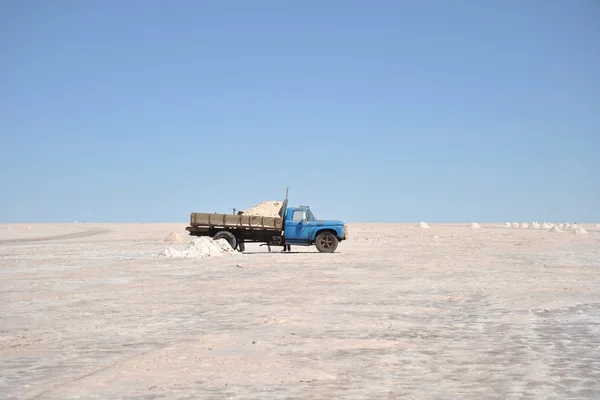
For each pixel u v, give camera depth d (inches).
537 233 2632.9
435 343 406.0
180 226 4584.2
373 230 3159.5
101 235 2763.3
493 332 445.1
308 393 286.8
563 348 385.7
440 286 740.7
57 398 282.4
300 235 1381.6
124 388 298.4
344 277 849.5
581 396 277.6
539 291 689.0
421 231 2898.6
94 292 695.7
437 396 280.1
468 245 1701.5
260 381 310.0
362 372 327.9
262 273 910.4
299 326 473.4
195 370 333.7
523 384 299.7
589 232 2974.9
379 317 516.4
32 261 1177.4
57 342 418.3
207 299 634.2
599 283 764.0
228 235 1375.5
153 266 1037.8
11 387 303.1
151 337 432.8
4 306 593.9
